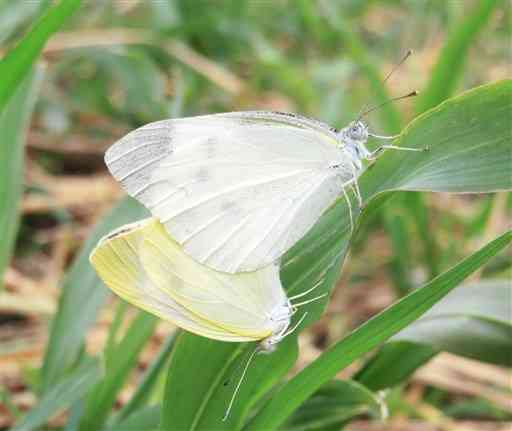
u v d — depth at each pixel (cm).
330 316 32
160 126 22
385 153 22
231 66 46
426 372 29
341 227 22
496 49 47
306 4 44
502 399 29
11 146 26
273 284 21
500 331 24
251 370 22
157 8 42
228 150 22
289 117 22
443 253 33
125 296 21
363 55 33
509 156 21
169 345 24
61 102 40
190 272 21
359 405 23
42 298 31
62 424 27
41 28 22
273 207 22
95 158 39
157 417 23
